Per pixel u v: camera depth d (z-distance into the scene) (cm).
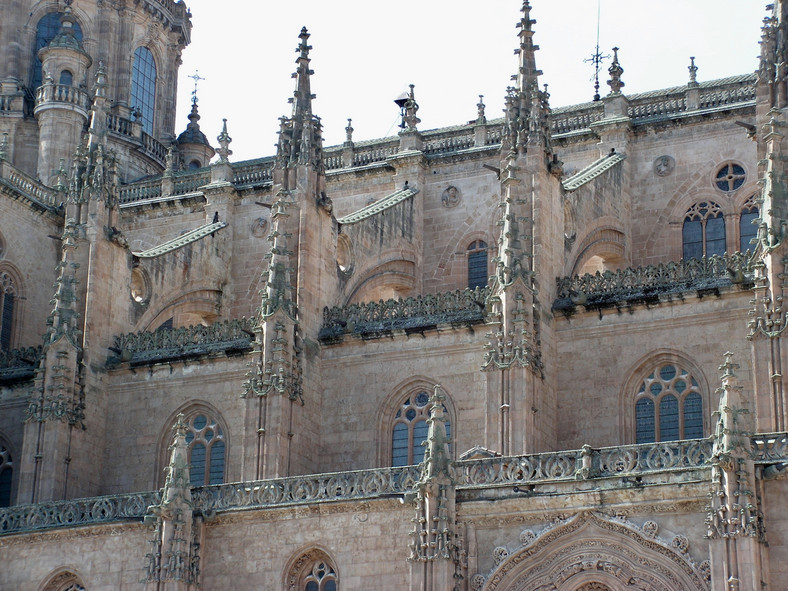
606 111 7844
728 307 6216
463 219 7994
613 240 7469
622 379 6344
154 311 7619
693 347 6250
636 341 6356
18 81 9569
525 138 6594
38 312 8231
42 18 9906
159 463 6981
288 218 6844
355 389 6738
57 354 6894
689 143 7631
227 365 6962
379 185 8288
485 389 6228
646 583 5259
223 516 5991
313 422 6688
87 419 6975
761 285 5697
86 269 7169
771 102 6172
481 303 6606
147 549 6022
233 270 8319
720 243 7462
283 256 6731
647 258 7581
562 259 6712
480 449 5812
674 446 5359
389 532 5719
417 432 6619
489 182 7975
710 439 5306
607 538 5353
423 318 6694
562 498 5425
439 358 6619
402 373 6675
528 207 6500
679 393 6269
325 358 6819
